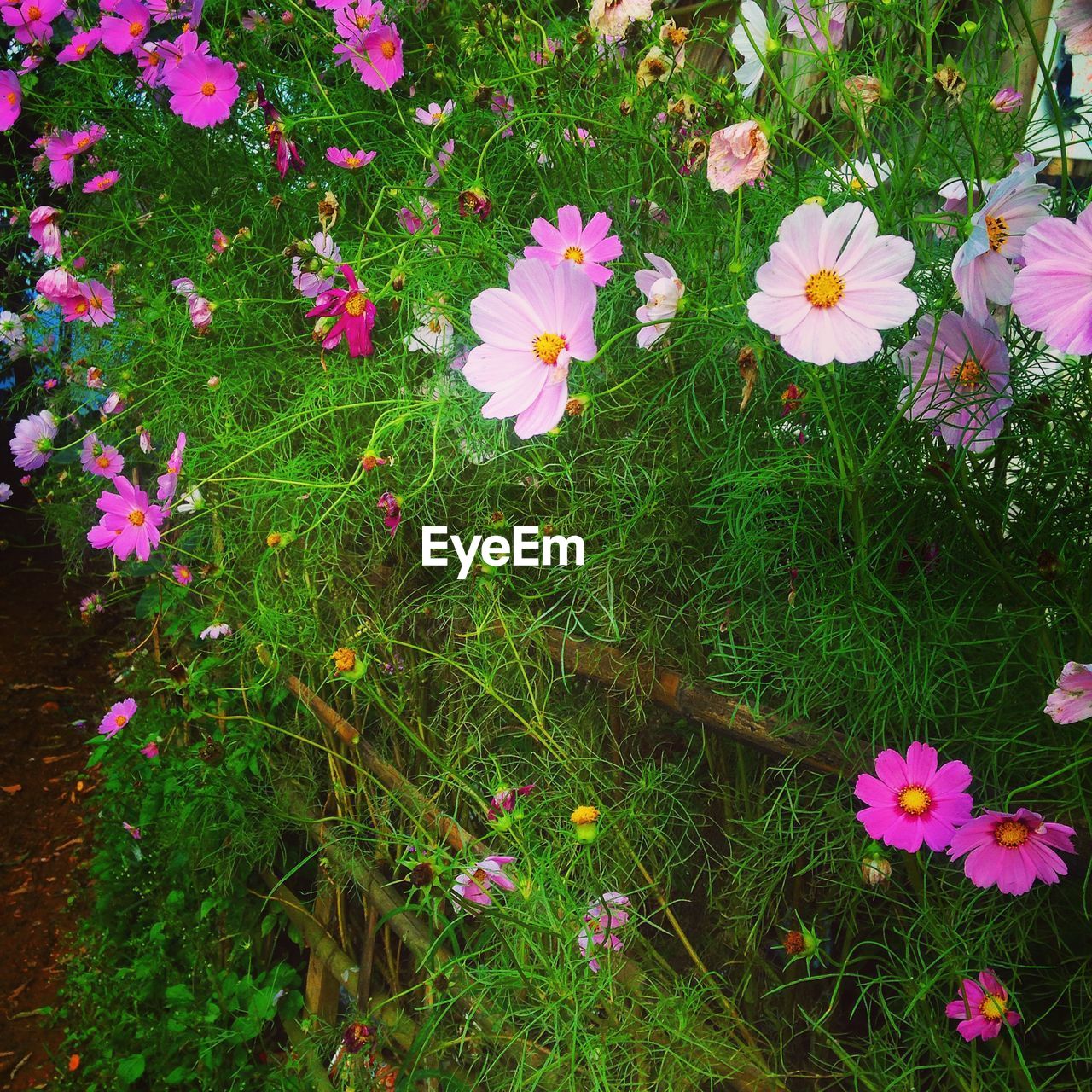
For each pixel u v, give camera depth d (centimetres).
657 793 83
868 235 51
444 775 85
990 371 57
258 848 125
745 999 78
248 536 116
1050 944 67
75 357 167
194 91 115
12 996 170
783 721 71
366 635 95
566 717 88
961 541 66
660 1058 78
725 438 76
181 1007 136
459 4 110
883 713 67
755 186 77
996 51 78
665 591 83
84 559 263
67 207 161
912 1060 65
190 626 149
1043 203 56
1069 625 66
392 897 101
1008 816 53
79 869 197
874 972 77
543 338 63
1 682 257
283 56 130
